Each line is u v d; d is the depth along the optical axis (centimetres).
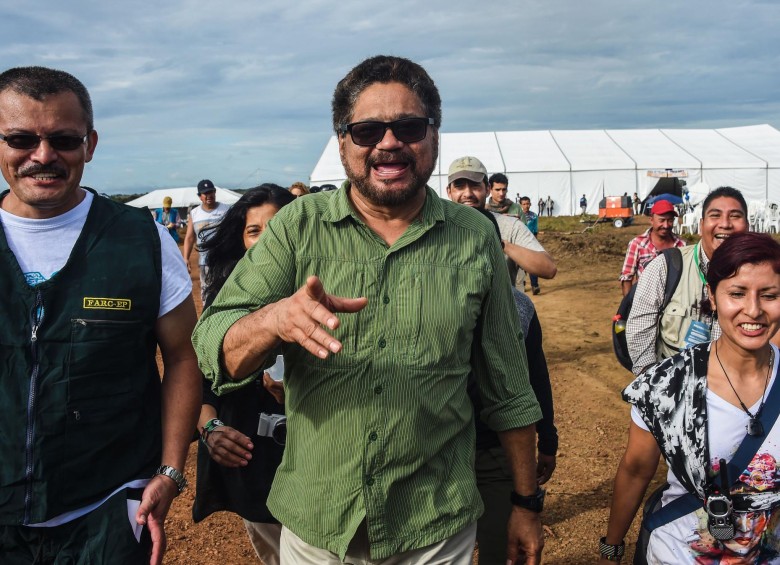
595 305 1305
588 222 3762
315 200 229
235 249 351
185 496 512
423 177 220
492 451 306
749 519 235
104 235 241
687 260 388
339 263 220
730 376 236
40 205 231
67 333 230
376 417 216
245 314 216
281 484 234
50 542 232
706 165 5056
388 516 219
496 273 240
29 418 225
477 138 5712
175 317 255
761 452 231
